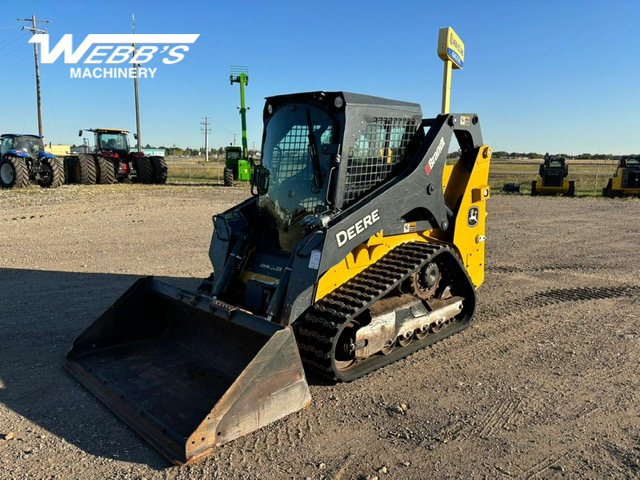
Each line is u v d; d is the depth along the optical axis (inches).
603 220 581.6
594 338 215.9
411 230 205.8
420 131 213.9
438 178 211.0
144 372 173.3
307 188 189.9
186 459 127.0
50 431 142.3
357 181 187.8
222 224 212.5
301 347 171.3
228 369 172.4
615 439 139.3
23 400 159.3
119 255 356.5
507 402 160.7
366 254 188.9
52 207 600.1
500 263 355.6
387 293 192.7
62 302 252.1
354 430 144.3
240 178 994.1
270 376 144.9
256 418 142.8
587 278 314.3
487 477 122.7
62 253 359.9
